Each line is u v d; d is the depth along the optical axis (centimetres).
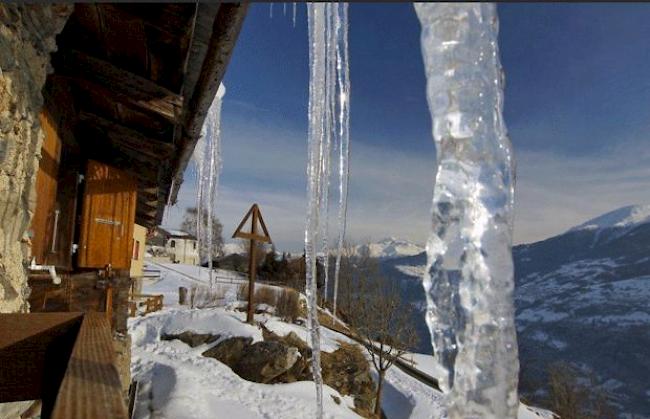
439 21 80
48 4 224
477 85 78
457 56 79
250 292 1405
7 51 192
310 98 214
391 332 1456
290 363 1199
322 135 217
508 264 76
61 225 405
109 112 404
